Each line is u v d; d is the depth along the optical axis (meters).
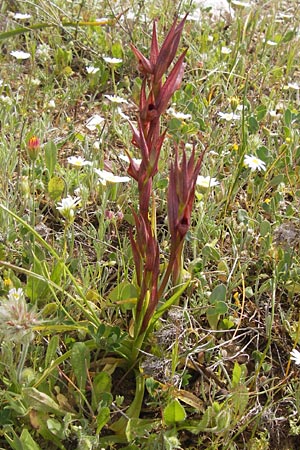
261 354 0.32
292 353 0.31
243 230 0.39
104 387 0.29
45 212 0.41
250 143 0.45
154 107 0.25
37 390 0.27
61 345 0.31
